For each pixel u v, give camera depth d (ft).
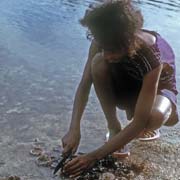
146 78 6.12
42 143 7.66
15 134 7.86
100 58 6.95
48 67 10.98
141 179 6.87
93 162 6.10
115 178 6.83
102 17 5.37
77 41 13.12
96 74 7.02
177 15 16.88
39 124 8.26
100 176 6.84
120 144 6.11
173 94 7.30
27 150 7.42
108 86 7.16
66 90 9.78
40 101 9.16
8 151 7.34
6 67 10.66
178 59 12.08
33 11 15.74
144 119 6.13
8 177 6.66
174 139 8.23
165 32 14.61
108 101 7.31
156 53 6.18
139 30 5.71
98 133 8.16
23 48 12.12
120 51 5.53
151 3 18.29
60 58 11.66
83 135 8.04
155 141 8.08
